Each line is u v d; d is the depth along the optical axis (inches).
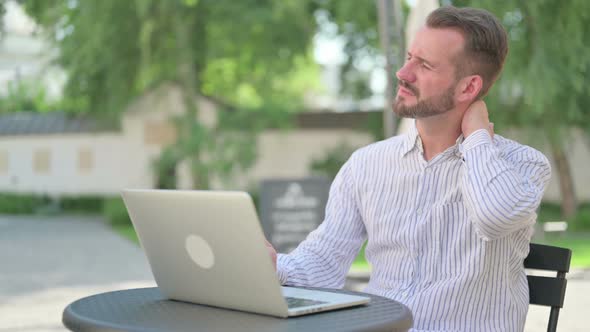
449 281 108.7
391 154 115.3
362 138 1245.7
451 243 109.7
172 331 78.2
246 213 82.7
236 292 88.2
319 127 1253.7
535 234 666.8
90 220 1179.3
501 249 107.5
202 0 1007.0
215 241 87.2
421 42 107.2
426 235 110.7
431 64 106.1
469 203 103.7
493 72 107.3
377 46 1090.7
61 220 1178.6
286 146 1268.5
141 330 78.9
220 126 1072.2
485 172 103.3
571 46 756.6
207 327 80.6
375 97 1238.9
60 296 417.4
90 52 984.9
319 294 96.3
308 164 1245.1
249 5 1000.9
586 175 1151.6
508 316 108.7
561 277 113.0
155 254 96.0
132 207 95.7
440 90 106.3
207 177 1085.8
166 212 91.4
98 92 1079.6
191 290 93.6
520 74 754.2
